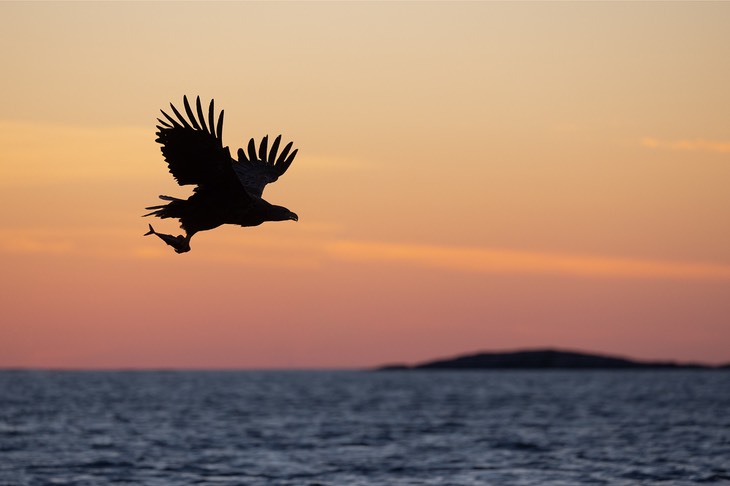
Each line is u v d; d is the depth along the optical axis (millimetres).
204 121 17203
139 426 81562
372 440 69312
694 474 49062
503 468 52156
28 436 70375
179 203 18016
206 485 45938
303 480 47656
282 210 18359
